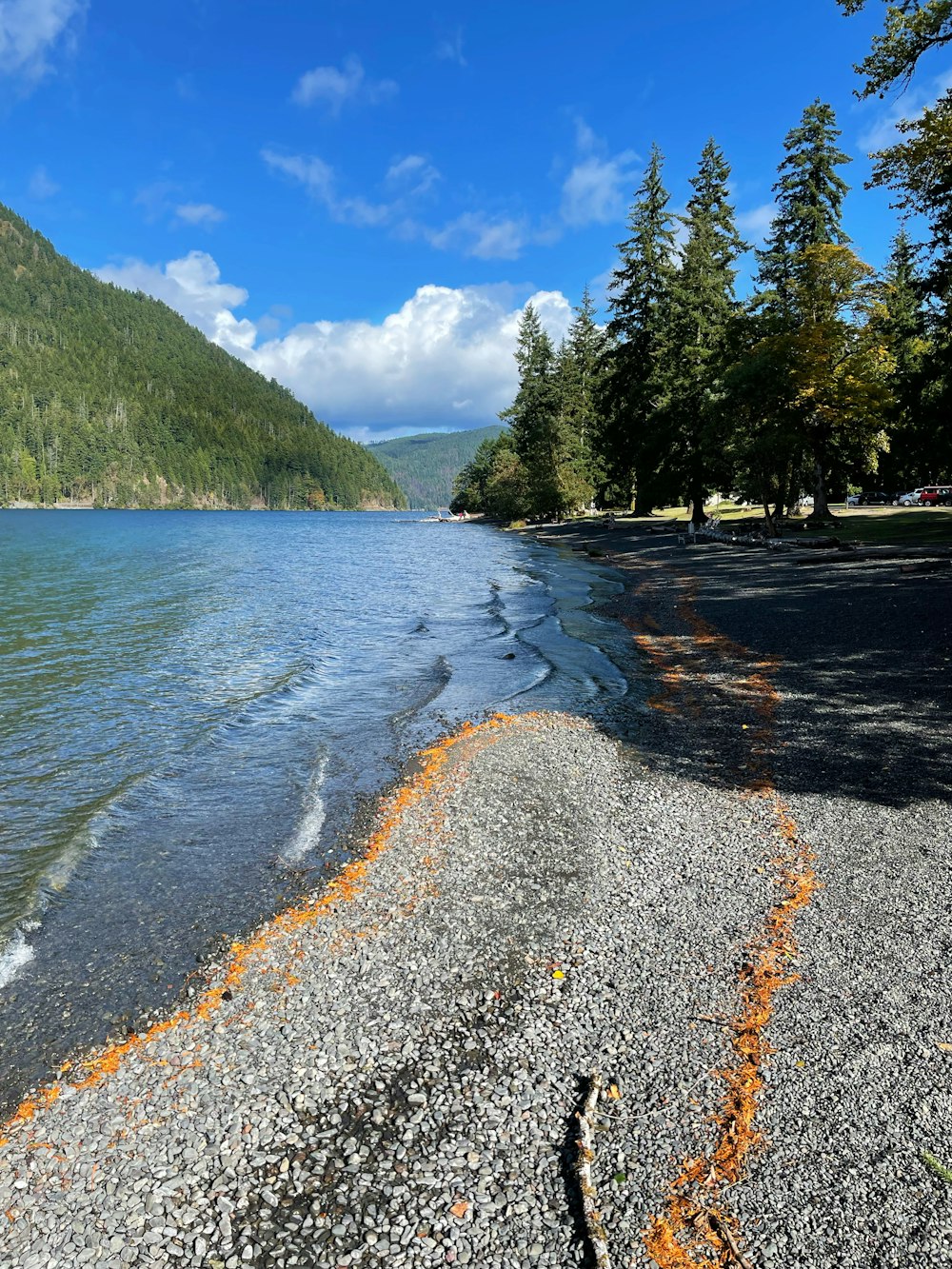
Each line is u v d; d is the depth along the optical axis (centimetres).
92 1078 452
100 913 640
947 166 1975
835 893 612
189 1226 351
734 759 940
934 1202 347
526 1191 363
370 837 771
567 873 682
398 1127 405
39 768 965
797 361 2961
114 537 6356
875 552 2441
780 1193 355
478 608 2370
